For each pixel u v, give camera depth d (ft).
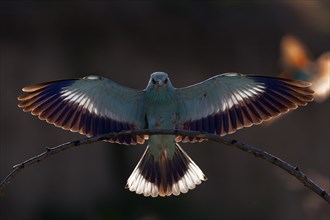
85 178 64.34
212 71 68.23
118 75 66.54
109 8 67.46
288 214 60.59
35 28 65.87
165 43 67.92
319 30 71.72
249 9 70.90
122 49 67.05
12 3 65.87
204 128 24.30
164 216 63.26
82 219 62.54
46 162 63.57
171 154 24.40
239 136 67.26
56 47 65.82
